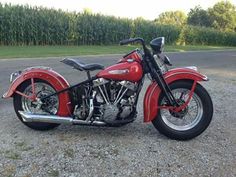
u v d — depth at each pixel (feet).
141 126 17.16
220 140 15.60
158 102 15.12
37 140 15.12
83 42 97.50
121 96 14.85
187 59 57.21
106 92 14.93
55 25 88.69
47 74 15.64
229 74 39.32
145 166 12.80
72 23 92.53
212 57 64.85
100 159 13.30
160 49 14.73
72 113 15.69
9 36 80.94
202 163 13.17
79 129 16.58
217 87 29.40
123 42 15.05
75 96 15.47
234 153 14.17
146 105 15.01
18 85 15.90
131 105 14.99
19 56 51.29
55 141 15.03
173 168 12.70
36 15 84.64
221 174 12.34
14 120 17.92
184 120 15.81
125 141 15.15
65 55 56.29
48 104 15.97
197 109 15.33
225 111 20.83
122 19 107.76
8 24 80.33
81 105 15.34
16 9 81.25
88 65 15.03
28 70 15.88
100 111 14.98
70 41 94.12
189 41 140.15
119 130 16.53
